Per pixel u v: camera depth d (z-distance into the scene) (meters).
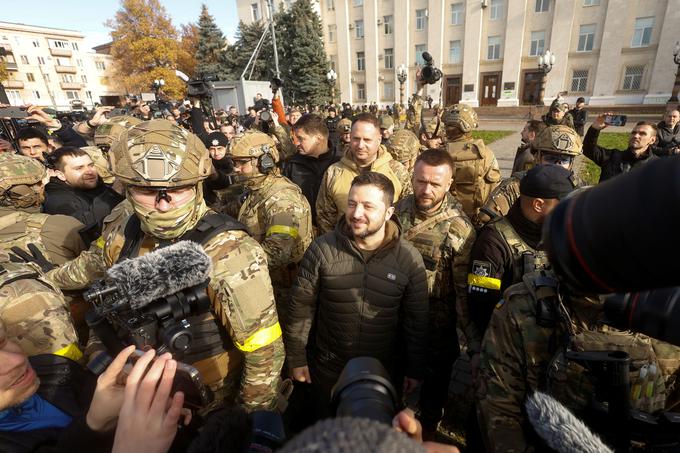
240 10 40.75
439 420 2.65
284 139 5.85
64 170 3.08
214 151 4.75
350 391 0.67
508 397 1.37
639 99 24.94
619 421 1.08
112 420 0.88
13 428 0.96
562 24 25.86
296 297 2.17
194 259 1.10
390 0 31.33
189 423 1.03
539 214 2.00
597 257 0.44
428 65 7.15
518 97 28.66
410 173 4.26
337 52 35.62
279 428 0.81
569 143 3.06
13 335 1.27
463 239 2.42
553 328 1.26
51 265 2.25
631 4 23.83
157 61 43.09
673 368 1.24
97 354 1.06
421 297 2.13
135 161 1.32
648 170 0.42
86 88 60.53
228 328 1.46
